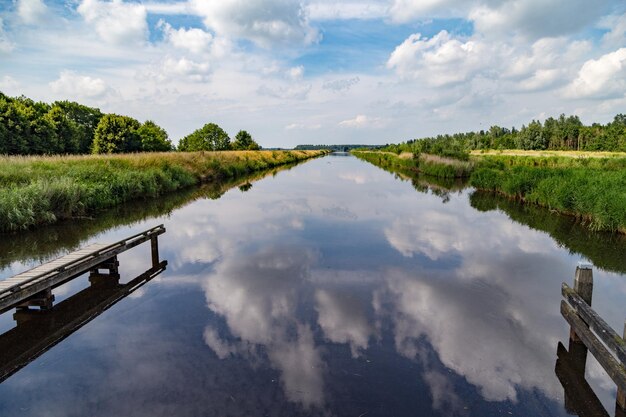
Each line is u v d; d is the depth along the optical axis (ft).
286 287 24.08
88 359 16.22
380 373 15.08
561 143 253.65
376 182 92.22
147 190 61.82
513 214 50.62
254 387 14.16
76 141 158.40
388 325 19.16
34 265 28.89
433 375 15.03
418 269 27.71
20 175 48.42
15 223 38.45
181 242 35.14
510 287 24.52
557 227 42.83
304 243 34.55
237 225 42.29
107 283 24.99
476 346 17.28
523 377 15.05
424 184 88.48
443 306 21.49
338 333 18.26
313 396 13.65
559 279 26.18
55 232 39.01
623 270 28.30
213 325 19.08
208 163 94.84
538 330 18.88
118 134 158.81
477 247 33.96
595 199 42.55
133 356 16.39
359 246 33.63
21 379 14.94
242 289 23.77
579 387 14.43
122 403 13.37
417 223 44.06
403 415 12.71
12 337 18.29
